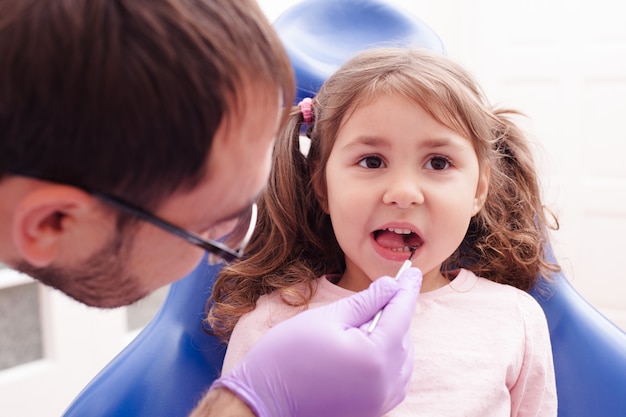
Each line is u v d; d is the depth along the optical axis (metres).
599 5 2.36
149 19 0.38
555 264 0.98
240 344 0.83
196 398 0.88
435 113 0.74
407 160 0.74
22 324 1.74
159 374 0.87
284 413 0.58
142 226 0.44
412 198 0.72
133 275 0.50
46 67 0.36
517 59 2.54
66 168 0.39
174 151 0.40
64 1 0.37
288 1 2.06
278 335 0.62
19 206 0.40
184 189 0.43
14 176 0.40
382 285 0.67
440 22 2.65
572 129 2.47
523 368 0.81
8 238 0.44
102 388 0.82
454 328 0.81
